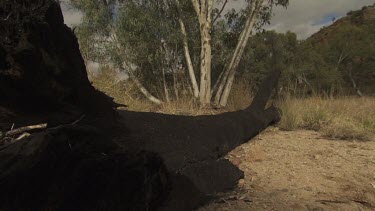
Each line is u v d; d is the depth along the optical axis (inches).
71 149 82.5
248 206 133.8
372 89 1423.5
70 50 111.8
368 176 172.9
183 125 180.4
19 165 71.6
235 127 211.2
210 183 139.4
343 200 145.3
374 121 286.2
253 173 172.9
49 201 79.4
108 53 387.9
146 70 427.8
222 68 440.5
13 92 99.2
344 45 1782.7
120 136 132.6
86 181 85.6
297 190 153.5
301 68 1307.8
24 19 94.8
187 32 417.1
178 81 423.8
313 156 201.8
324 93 376.2
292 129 271.1
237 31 430.9
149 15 387.2
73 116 110.5
